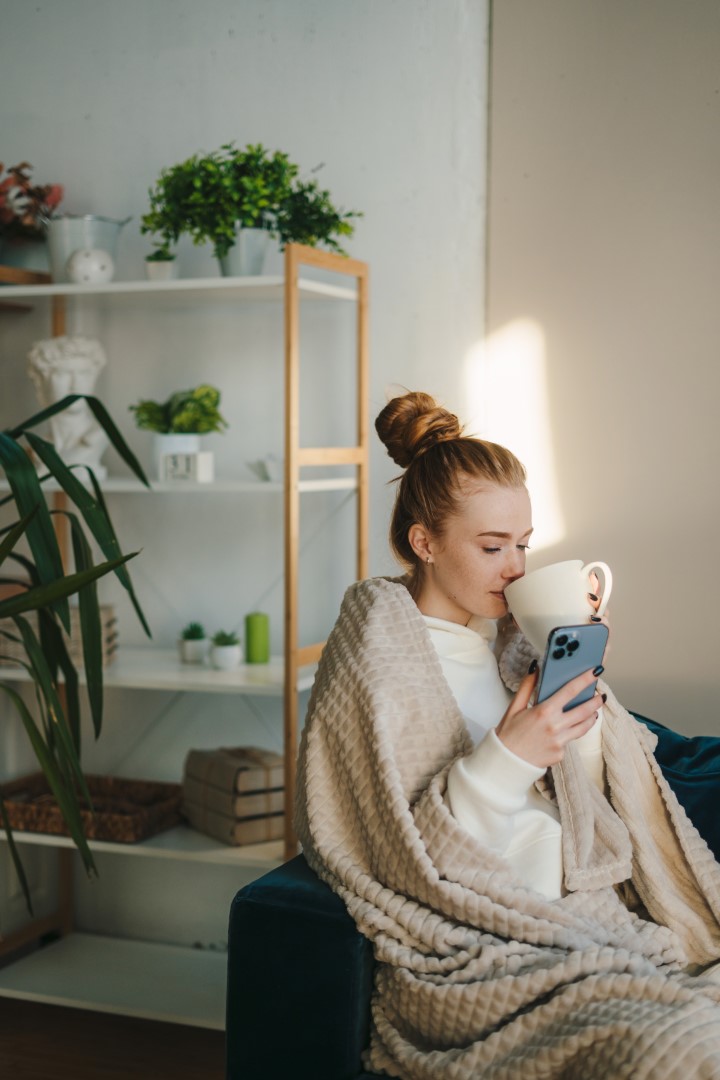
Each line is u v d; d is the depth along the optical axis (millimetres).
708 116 2256
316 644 2443
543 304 2395
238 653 2525
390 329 2529
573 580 1379
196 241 2377
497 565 1486
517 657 1628
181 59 2662
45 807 2557
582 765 1492
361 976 1351
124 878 2840
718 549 2295
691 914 1478
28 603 1797
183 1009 2398
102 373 2803
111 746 2855
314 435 2641
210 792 2484
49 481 2564
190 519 2760
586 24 2322
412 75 2473
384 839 1378
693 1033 1128
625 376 2340
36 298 2594
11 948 2691
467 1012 1263
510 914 1312
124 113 2719
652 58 2283
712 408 2285
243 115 2619
